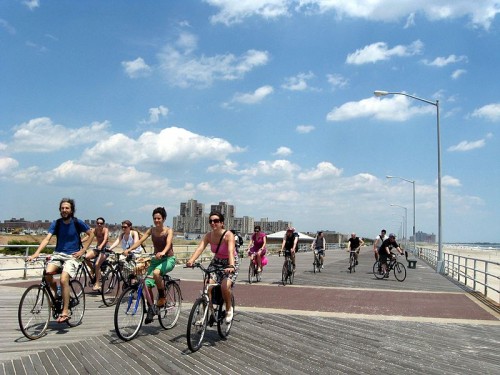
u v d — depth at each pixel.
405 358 6.54
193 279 16.92
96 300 10.62
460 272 18.88
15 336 7.11
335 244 77.25
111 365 5.74
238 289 14.09
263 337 7.45
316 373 5.74
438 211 25.81
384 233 20.05
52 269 7.29
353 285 16.14
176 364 5.87
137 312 7.13
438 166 26.36
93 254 10.87
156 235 7.48
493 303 12.33
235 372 5.65
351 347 7.04
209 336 7.38
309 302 11.55
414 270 26.16
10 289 12.56
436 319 9.56
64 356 6.07
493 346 7.35
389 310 10.62
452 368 6.12
